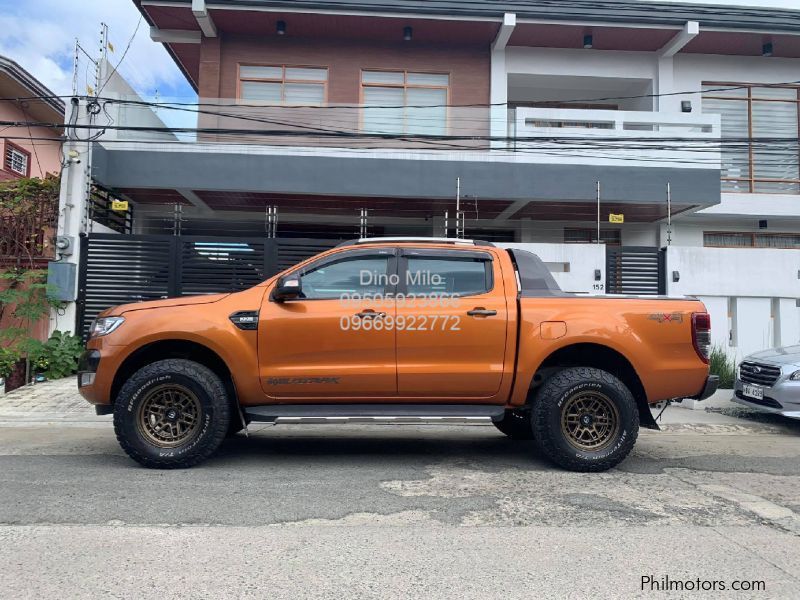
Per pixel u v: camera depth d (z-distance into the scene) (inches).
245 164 494.0
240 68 590.9
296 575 130.6
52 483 195.5
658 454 255.6
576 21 565.3
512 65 610.9
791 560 141.6
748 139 508.4
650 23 567.8
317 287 219.5
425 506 177.9
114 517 164.7
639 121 530.6
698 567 136.9
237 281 446.3
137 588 123.8
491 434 294.8
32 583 125.5
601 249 457.4
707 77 622.5
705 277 444.5
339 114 539.2
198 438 210.5
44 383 396.5
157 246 441.7
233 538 151.0
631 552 145.2
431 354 213.8
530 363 214.1
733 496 191.9
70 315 427.5
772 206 602.5
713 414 370.9
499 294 219.5
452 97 601.6
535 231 612.7
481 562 138.3
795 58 630.5
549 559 140.4
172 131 475.8
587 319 216.2
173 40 589.3
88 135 448.1
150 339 209.9
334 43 595.8
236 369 210.7
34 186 451.2
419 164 504.1
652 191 512.1
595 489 197.2
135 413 209.0
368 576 130.5
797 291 444.1
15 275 418.3
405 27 574.2
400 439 279.9
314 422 212.2
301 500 181.6
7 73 602.9
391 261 221.8
